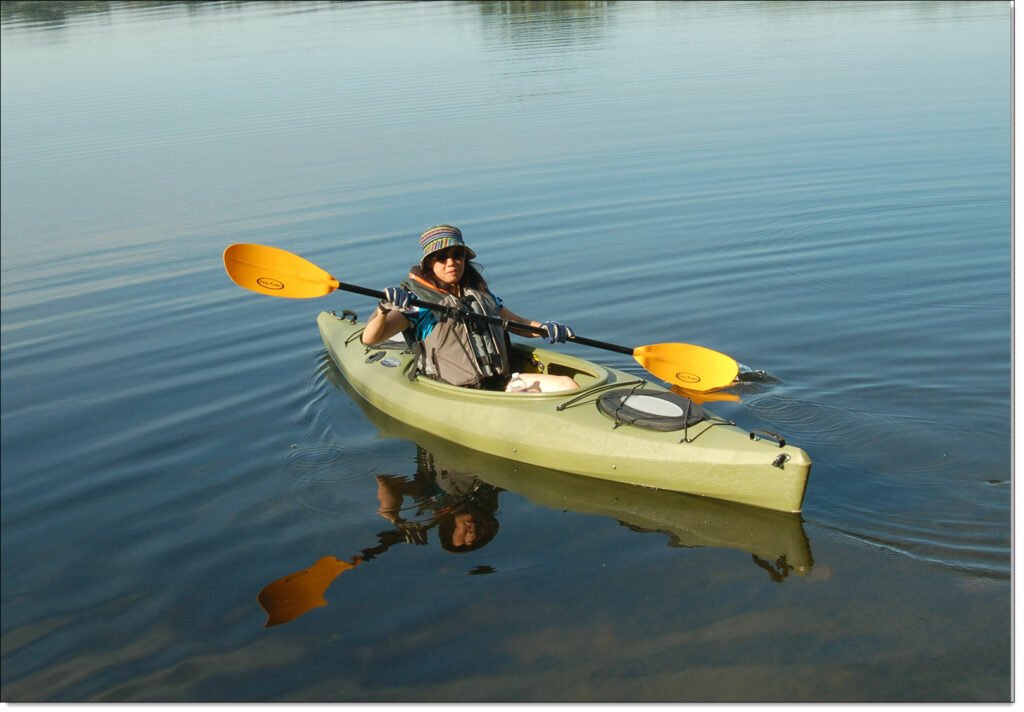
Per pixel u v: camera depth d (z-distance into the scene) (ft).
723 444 13.67
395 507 13.82
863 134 35.45
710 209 27.76
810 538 12.37
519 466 15.25
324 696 9.79
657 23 71.82
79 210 31.42
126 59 60.80
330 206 29.84
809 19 70.79
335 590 11.69
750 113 40.09
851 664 9.78
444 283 16.40
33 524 13.76
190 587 11.96
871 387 16.58
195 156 37.09
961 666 9.68
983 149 32.30
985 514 12.57
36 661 10.70
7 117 46.26
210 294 24.07
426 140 37.63
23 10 90.33
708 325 19.89
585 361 16.83
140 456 15.78
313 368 19.42
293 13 82.74
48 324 22.65
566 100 44.27
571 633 10.56
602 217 27.48
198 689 10.05
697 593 11.24
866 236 24.90
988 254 23.06
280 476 14.88
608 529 13.01
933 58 51.16
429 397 16.56
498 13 80.23
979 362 17.35
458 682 9.86
